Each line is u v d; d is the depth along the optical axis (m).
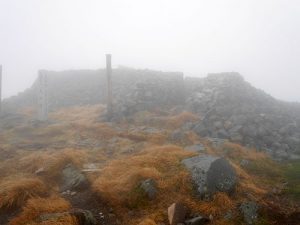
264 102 21.56
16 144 15.33
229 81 21.23
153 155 11.59
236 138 15.89
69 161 11.68
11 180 10.21
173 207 8.16
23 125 19.50
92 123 18.89
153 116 19.70
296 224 8.26
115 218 8.23
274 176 11.90
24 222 7.72
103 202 8.82
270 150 15.16
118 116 19.97
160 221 8.05
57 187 10.09
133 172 9.91
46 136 17.23
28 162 11.99
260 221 8.31
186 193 9.11
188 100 21.39
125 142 14.74
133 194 9.02
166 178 9.73
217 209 8.54
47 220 7.48
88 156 12.70
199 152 12.60
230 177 9.78
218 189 9.23
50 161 11.65
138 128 17.16
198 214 8.30
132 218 8.23
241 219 8.30
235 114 18.03
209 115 18.08
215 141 14.84
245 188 9.88
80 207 8.67
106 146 14.43
